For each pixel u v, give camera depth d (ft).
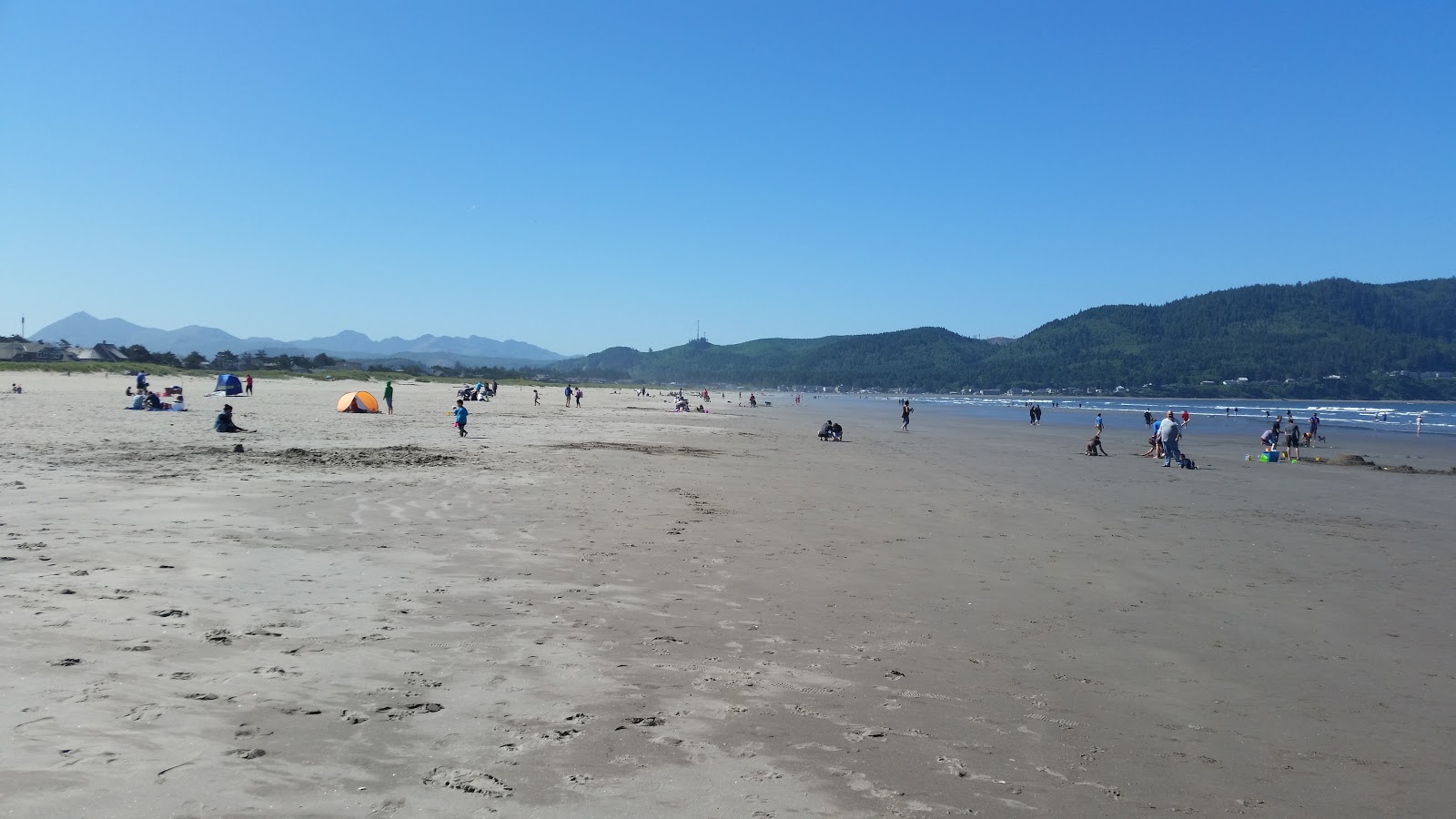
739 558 32.65
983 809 13.03
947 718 16.97
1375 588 31.01
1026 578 30.99
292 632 20.30
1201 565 34.55
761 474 66.13
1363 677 20.75
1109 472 78.48
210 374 350.23
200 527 33.42
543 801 12.44
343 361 547.49
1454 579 32.96
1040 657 21.50
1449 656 22.70
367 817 11.60
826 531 39.81
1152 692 19.19
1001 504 52.47
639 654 20.15
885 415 254.47
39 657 17.31
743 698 17.53
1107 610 26.68
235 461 57.52
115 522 33.35
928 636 23.00
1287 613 26.89
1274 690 19.62
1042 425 192.65
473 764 13.57
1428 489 67.92
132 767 12.67
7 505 36.19
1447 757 16.01
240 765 13.01
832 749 15.08
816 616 24.62
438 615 22.67
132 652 18.03
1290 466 89.66
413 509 40.81
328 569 27.45
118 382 242.78
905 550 35.81
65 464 51.55
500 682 17.69
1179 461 87.76
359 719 15.21
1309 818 13.32
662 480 58.23
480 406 195.11
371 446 75.20
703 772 13.82
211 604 22.36
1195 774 14.82
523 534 35.47
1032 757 15.20
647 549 33.58
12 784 11.87
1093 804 13.44
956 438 135.85
